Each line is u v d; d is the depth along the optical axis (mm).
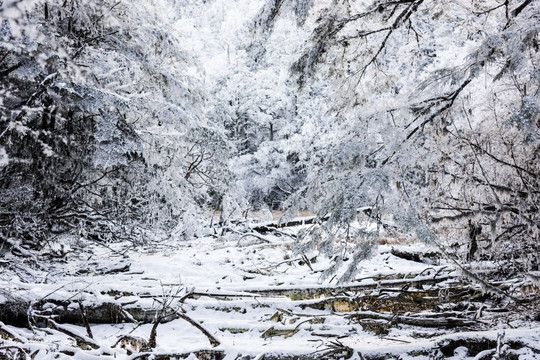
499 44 4309
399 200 4629
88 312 5801
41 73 8039
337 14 6195
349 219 4574
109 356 4645
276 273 8641
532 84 5320
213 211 15023
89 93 9156
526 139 3926
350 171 4945
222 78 29000
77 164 10352
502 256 6859
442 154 5523
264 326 5707
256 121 28875
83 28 9984
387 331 5797
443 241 6707
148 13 12797
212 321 5910
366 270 8312
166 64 13312
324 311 6504
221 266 9039
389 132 4906
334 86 6719
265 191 26188
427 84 5082
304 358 4785
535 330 5004
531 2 5348
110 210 11055
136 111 11344
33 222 8914
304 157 25422
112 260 9180
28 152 8695
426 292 6906
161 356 4785
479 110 6355
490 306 6492
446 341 4930
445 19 6652
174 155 12789
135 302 5973
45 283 6824
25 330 5434
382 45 6176
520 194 5434
